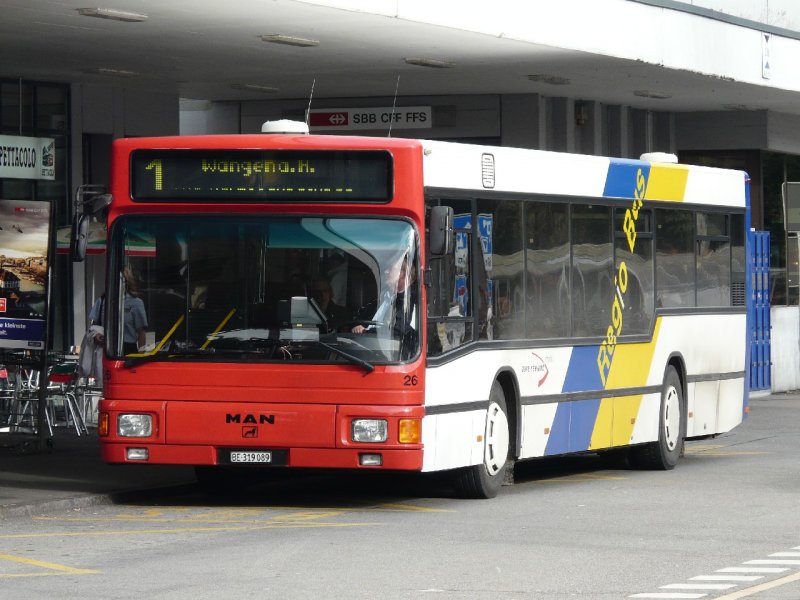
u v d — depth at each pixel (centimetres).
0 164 5972
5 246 4631
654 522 3303
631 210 4459
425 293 3428
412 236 3416
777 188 8588
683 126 8312
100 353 5334
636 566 2669
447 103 7031
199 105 7325
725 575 2573
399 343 3384
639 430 4491
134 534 3112
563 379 4072
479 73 6200
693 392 4850
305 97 7069
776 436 5962
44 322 4659
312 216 3441
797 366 8475
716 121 8269
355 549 2867
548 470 4716
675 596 2358
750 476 4438
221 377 3403
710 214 4972
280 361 3388
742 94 7256
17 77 6050
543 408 3978
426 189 3462
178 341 3447
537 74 6247
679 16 6091
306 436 3366
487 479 3753
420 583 2473
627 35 5744
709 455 5216
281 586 2441
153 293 3472
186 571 2603
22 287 4647
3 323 4638
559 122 7231
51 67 5759
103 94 6438
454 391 3556
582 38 5484
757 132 8225
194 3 4381
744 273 5216
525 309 3903
